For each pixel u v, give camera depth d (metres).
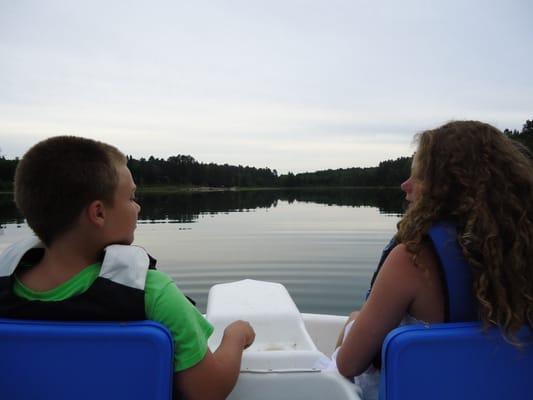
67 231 1.16
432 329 1.18
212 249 9.05
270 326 2.27
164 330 1.12
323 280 6.31
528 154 1.40
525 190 1.28
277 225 13.81
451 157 1.33
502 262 1.21
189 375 1.22
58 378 1.12
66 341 1.10
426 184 1.36
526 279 1.22
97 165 1.17
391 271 1.34
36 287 1.18
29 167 1.14
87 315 1.13
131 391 1.12
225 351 1.39
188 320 1.22
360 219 15.56
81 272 1.18
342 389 1.45
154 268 1.33
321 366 1.75
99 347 1.11
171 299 1.21
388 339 1.19
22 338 1.10
